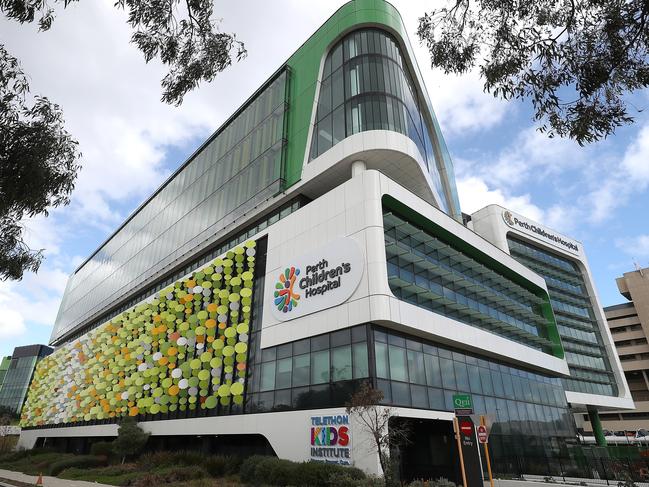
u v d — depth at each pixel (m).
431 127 38.34
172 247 43.03
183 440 29.78
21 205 11.22
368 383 17.14
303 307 22.94
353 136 26.20
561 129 8.55
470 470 12.45
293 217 26.42
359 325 19.70
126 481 22.12
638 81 7.95
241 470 19.92
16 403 103.94
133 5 8.53
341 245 22.02
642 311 85.56
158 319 36.16
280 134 31.98
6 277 13.35
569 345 53.41
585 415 79.56
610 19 7.78
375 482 14.65
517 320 35.34
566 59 8.16
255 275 28.84
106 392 39.09
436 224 26.66
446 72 10.12
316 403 20.09
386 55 30.38
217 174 39.41
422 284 24.73
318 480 15.76
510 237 56.75
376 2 32.19
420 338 22.31
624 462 27.31
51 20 8.66
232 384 25.58
